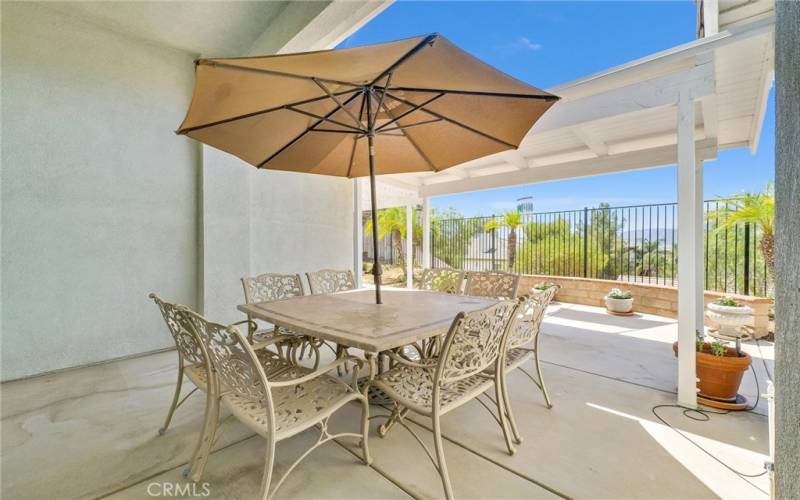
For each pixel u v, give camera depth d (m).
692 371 2.79
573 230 7.95
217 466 2.07
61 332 3.65
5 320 3.37
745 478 1.96
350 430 2.47
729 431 2.44
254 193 5.08
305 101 2.61
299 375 2.20
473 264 9.78
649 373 3.51
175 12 3.77
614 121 4.16
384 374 2.22
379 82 2.42
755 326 4.81
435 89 2.40
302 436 2.39
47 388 3.21
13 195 3.40
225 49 4.55
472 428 2.49
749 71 3.18
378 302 2.84
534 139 4.85
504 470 2.04
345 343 1.92
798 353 0.89
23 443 2.33
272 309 2.64
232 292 4.73
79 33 3.74
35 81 3.50
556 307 7.04
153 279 4.24
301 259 5.68
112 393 3.10
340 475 1.99
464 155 3.37
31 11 3.47
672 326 5.43
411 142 3.34
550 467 2.07
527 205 9.55
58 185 3.63
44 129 3.55
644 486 1.91
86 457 2.18
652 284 6.51
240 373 1.67
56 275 3.62
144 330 4.17
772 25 2.48
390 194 8.98
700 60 2.77
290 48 4.10
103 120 3.89
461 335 1.78
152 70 4.22
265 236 5.22
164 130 4.32
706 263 5.96
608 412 2.71
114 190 3.97
